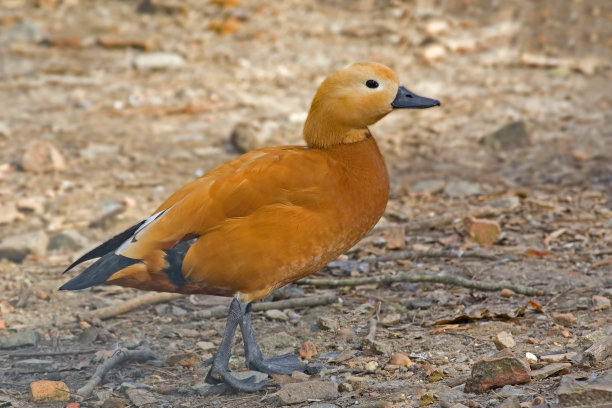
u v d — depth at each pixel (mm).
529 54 22109
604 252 10961
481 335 8648
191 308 10109
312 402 7395
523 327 8742
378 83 7984
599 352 7441
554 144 16391
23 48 22219
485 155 16125
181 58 22062
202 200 7633
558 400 6602
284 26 24328
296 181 7625
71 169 15719
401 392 7371
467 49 22516
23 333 9219
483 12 25172
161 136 17500
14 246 11883
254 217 7543
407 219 12938
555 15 24656
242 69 21484
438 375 7652
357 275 10852
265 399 7633
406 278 10164
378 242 11828
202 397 7812
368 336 8664
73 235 12383
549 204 13031
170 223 7660
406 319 9391
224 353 7922
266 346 8875
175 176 15398
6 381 8305
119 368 8508
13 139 17141
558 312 9125
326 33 23844
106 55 22188
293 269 7766
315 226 7625
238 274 7660
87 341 9258
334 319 9430
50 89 20031
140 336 9352
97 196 14320
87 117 18516
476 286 9891
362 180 7930
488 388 7180
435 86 20234
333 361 8312
